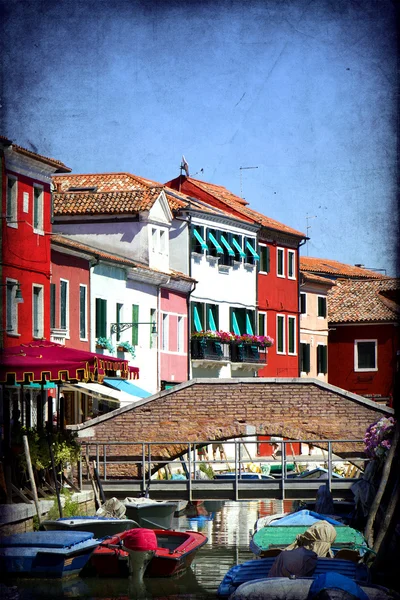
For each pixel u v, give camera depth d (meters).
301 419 37.03
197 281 64.56
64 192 61.59
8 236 41.00
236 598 19.88
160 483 34.66
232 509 46.69
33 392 42.75
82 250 50.19
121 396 42.56
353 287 83.31
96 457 35.84
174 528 38.50
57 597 24.33
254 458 65.94
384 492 26.92
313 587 19.30
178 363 63.22
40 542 25.73
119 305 55.66
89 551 26.27
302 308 78.50
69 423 47.88
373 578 22.72
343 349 80.81
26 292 42.62
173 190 68.81
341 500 35.00
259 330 72.81
